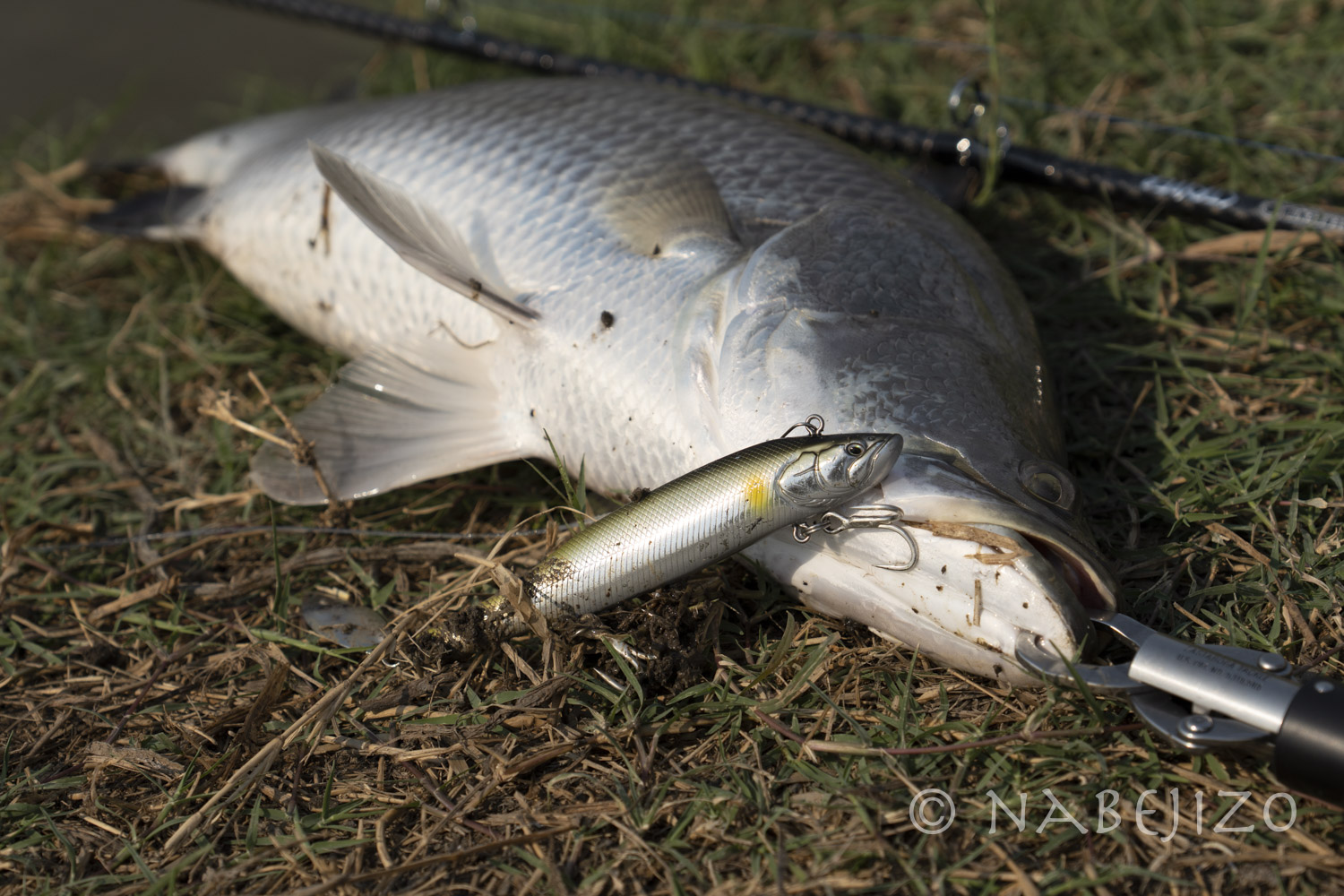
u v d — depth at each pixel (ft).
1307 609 2.49
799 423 2.41
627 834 2.29
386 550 2.79
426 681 2.52
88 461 3.11
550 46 4.39
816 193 2.76
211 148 3.76
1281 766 2.15
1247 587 2.51
